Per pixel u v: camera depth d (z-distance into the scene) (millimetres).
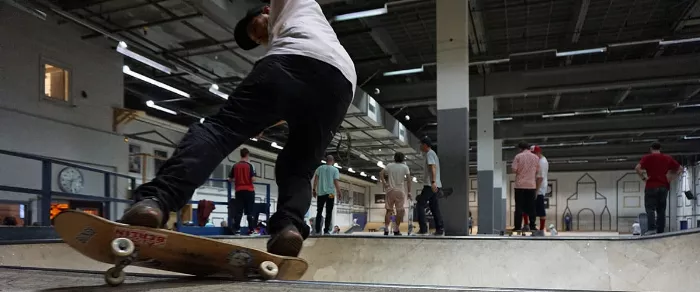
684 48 13102
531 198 7480
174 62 11234
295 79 1510
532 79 13406
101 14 9203
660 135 22406
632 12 10789
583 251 4012
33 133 9281
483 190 13648
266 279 1391
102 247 1280
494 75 13734
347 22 11000
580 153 25984
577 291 1090
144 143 14273
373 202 36125
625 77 12523
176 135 15953
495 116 18766
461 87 8219
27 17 9219
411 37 12031
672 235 3637
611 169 31000
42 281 1307
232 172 7898
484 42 12359
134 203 1324
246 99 1505
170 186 1372
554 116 19984
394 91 14680
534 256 4098
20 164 9023
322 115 1573
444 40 8422
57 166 9719
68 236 1237
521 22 11289
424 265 4289
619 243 3938
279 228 1641
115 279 1231
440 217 7312
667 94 16688
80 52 10383
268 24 1753
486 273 4082
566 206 31516
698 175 25547
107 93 11047
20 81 9055
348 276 4391
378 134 16797
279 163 1710
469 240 4344
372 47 12688
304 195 1713
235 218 7797
